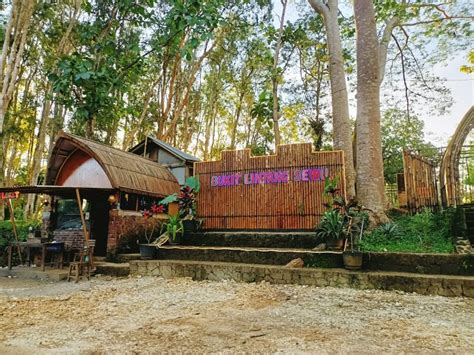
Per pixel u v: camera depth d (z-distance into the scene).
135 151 15.77
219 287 6.88
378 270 6.90
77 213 11.08
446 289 5.90
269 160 10.46
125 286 7.20
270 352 3.40
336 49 12.08
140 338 3.87
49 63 16.47
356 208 8.37
